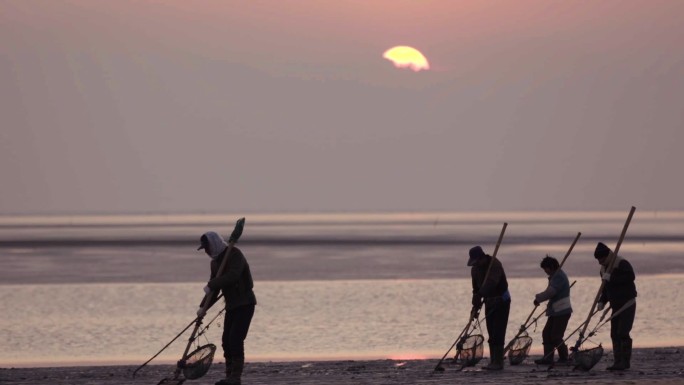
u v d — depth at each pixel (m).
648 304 139.75
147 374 65.69
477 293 64.31
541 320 118.88
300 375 62.53
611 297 62.28
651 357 73.75
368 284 184.25
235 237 52.28
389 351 92.81
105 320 124.56
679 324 114.88
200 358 52.88
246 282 52.69
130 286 183.38
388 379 56.41
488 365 64.31
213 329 114.81
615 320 62.22
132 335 108.69
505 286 63.69
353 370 67.81
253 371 68.56
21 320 125.19
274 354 91.06
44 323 121.38
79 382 57.88
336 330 111.12
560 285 67.75
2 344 100.81
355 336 105.44
